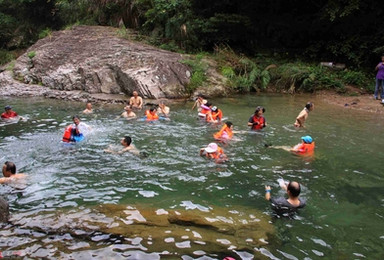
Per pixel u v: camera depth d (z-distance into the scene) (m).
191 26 18.66
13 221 4.23
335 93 15.09
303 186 5.61
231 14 18.44
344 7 15.82
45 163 6.48
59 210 4.59
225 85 15.20
